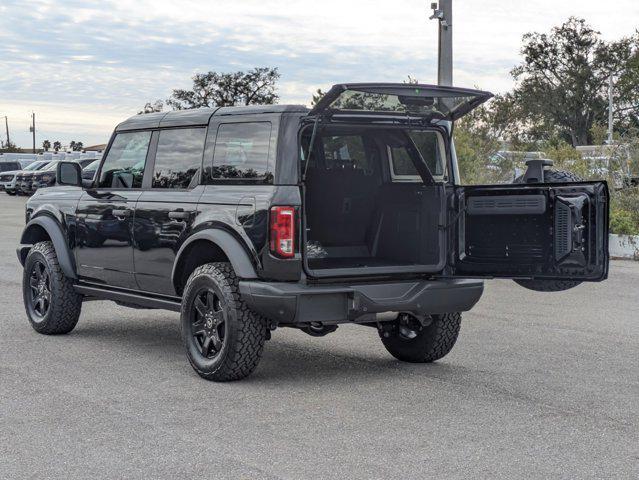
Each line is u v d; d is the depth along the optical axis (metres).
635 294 12.30
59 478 4.98
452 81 16.66
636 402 6.69
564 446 5.59
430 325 7.88
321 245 7.78
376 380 7.38
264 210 6.84
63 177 8.66
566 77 64.19
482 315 10.62
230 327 7.03
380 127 7.31
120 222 8.26
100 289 8.70
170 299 7.95
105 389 6.98
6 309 10.85
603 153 20.22
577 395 6.89
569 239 6.79
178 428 5.93
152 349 8.58
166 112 8.17
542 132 57.66
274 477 5.01
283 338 9.31
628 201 18.55
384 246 7.91
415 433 5.85
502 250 7.18
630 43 63.38
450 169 7.53
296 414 6.29
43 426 5.96
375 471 5.11
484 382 7.32
